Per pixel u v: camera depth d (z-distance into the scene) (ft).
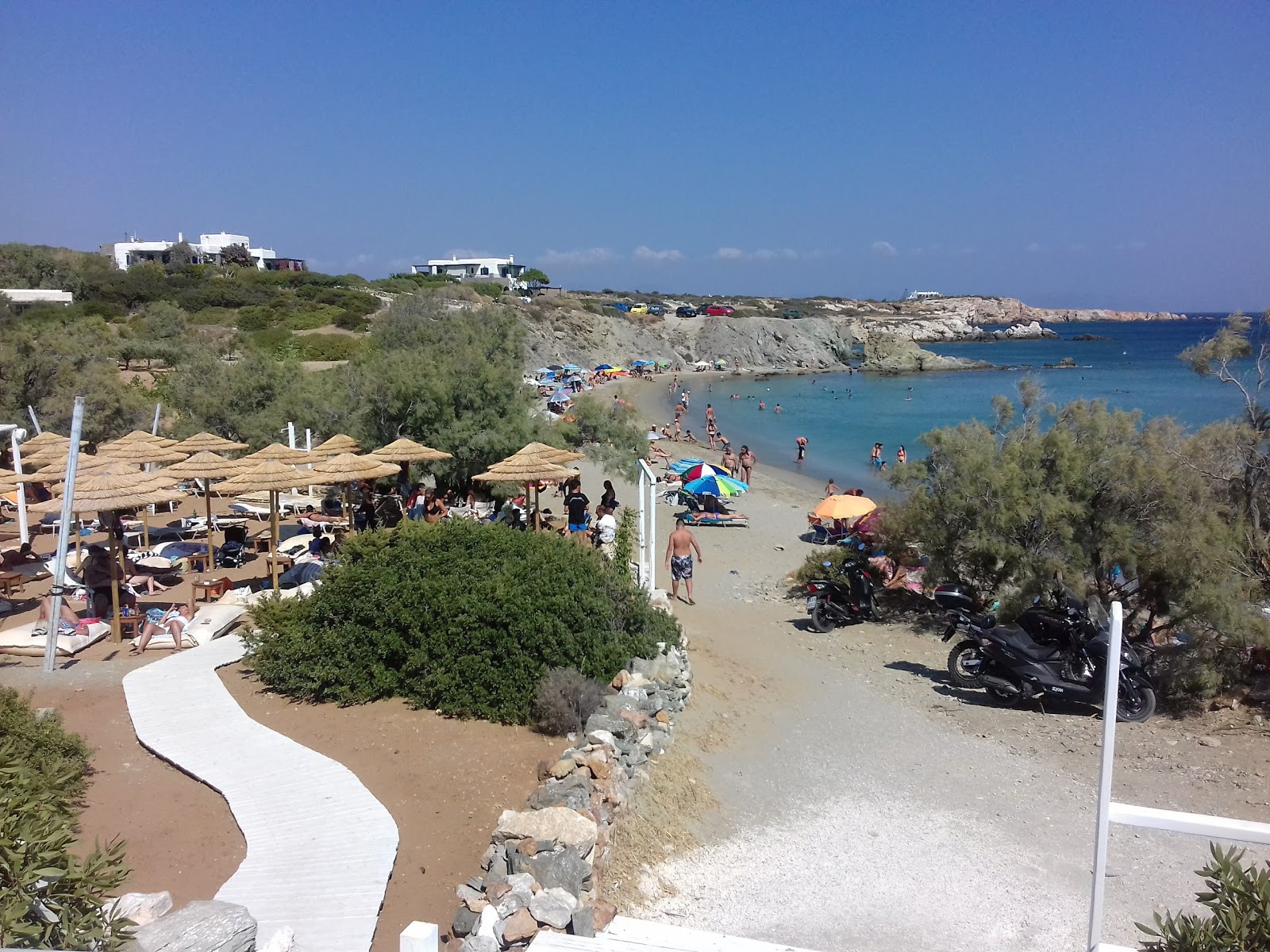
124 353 145.28
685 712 34.63
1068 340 538.47
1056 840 25.75
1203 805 27.63
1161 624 41.60
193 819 21.29
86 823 20.88
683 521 80.94
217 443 67.62
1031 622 37.47
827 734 34.32
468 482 77.71
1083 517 42.50
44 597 44.19
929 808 27.89
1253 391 44.93
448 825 21.49
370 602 30.50
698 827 25.77
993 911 21.90
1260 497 40.68
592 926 16.97
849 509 67.46
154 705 28.37
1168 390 227.81
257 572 50.26
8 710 23.63
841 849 25.08
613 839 22.70
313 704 29.35
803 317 451.94
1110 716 11.35
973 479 46.01
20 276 227.81
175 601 43.52
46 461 62.13
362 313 226.17
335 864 18.85
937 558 48.06
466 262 516.73
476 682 28.63
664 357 357.20
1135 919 21.54
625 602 34.71
